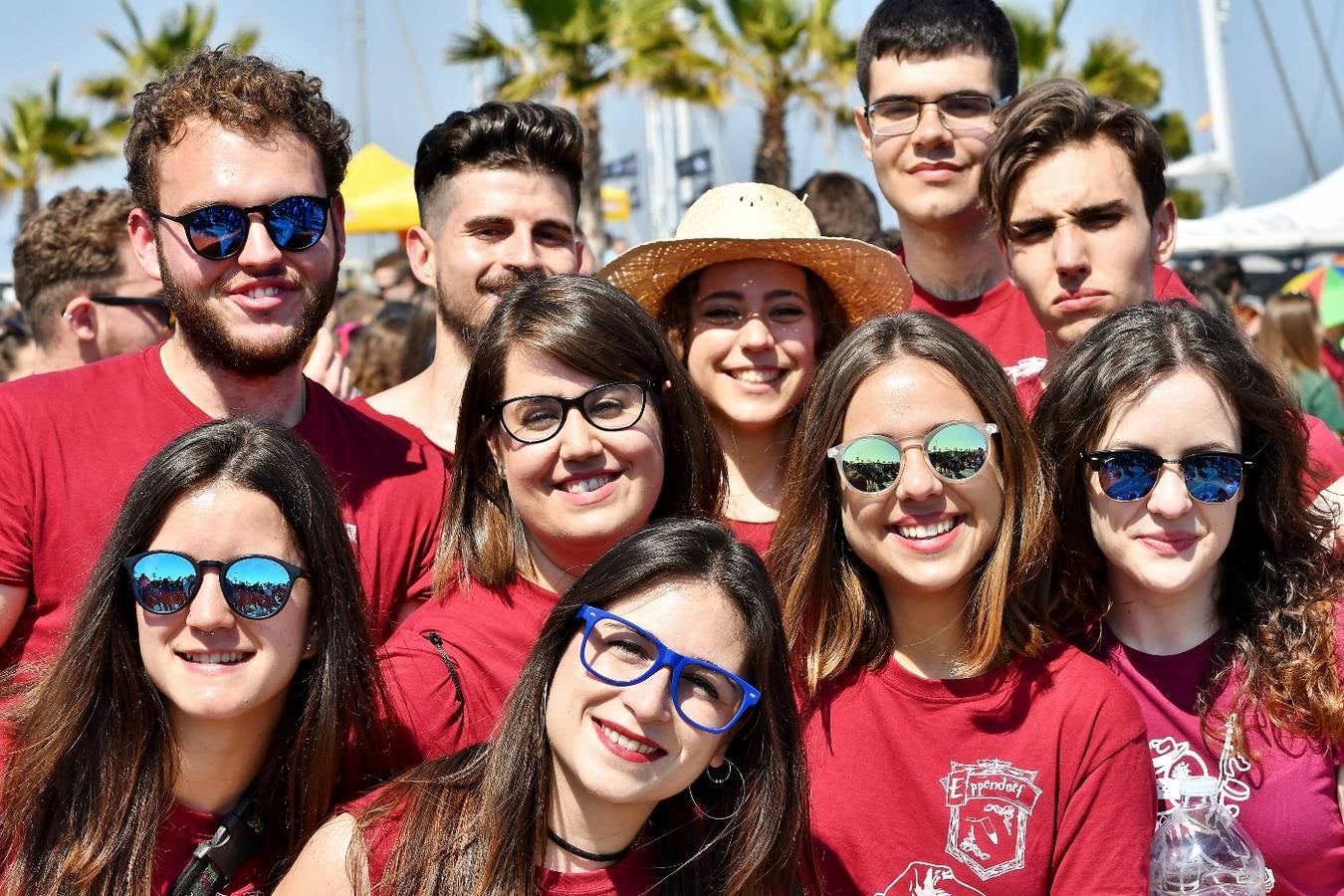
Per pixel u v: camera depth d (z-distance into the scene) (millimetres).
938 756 2781
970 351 2852
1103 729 2707
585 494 3004
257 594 2561
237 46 3496
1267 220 18156
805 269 3787
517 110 4094
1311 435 3730
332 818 2547
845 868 2801
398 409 4230
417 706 2869
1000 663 2830
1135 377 2885
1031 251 3834
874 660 2922
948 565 2797
